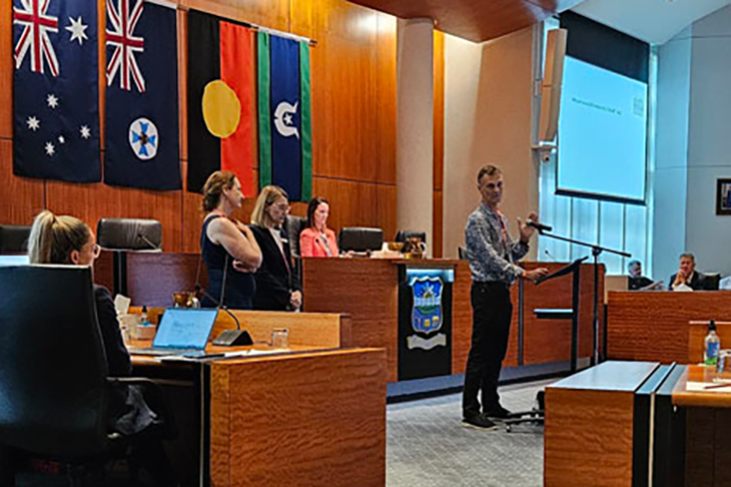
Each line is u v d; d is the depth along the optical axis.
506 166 9.16
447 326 5.88
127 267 4.69
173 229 7.13
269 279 4.23
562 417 1.94
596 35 10.50
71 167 6.37
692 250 11.89
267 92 7.86
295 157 8.07
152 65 6.93
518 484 3.47
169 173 7.03
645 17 10.96
